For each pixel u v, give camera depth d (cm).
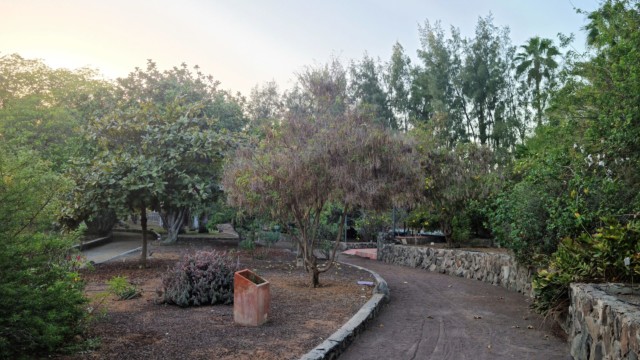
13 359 493
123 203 1234
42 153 2012
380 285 1053
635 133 696
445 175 1641
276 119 1092
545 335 756
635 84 684
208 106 2475
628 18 750
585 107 824
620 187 793
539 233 991
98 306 750
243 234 1806
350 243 2400
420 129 1786
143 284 1066
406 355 646
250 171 990
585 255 758
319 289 1062
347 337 675
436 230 2112
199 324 714
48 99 2338
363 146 962
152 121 1373
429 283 1327
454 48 3169
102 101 2359
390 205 1027
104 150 1350
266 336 662
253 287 718
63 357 538
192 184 1293
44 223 554
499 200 1234
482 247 1738
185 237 2609
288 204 1042
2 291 455
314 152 955
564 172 890
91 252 1984
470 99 3039
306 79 1123
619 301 556
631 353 459
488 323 836
